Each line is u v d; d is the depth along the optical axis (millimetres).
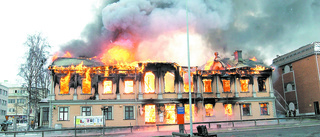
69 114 39625
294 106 53094
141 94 41406
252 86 45531
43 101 40969
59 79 40500
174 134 18922
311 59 48906
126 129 36656
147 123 40812
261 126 30641
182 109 22250
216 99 43688
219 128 30953
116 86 41219
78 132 33906
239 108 44125
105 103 40594
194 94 43312
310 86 48906
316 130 23859
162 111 41312
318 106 46688
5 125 40312
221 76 45000
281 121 40969
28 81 46844
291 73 54438
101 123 31391
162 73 42594
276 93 58656
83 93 40469
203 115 42438
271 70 46562
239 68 45312
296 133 21578
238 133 24250
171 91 42688
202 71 44312
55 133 33125
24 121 94625
